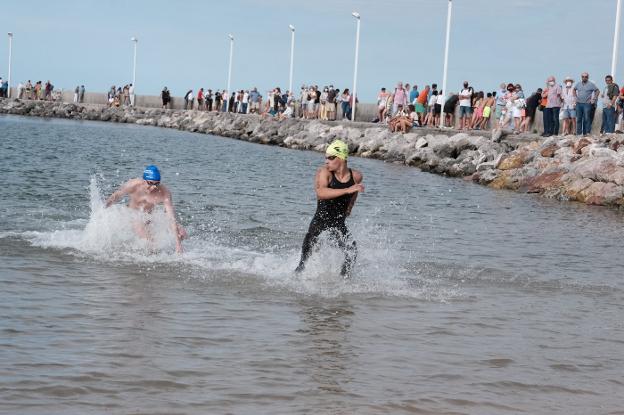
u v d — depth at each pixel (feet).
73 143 141.69
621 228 60.08
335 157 35.83
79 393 20.93
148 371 22.81
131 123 262.06
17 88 330.75
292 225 53.62
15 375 21.93
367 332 28.09
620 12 109.50
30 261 37.01
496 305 33.22
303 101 190.29
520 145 110.32
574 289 37.27
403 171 110.01
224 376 22.76
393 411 20.81
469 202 74.90
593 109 101.09
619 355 26.84
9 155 103.81
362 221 58.95
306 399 21.35
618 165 79.46
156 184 41.57
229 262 39.06
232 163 114.21
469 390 22.71
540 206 73.46
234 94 232.94
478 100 135.03
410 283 36.58
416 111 146.41
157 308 29.86
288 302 31.83
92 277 34.55
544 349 27.12
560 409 21.61
